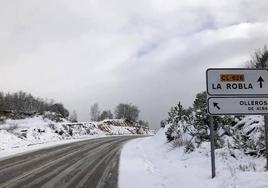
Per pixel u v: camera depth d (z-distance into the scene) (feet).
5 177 36.65
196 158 47.14
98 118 367.66
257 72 34.83
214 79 34.81
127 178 38.55
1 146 74.54
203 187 30.83
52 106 299.17
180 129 79.00
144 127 354.74
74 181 35.60
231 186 27.48
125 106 377.30
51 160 54.29
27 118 198.18
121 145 100.07
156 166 51.21
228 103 34.53
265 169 34.01
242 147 44.96
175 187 32.86
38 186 32.24
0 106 223.30
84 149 79.56
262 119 52.60
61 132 141.59
